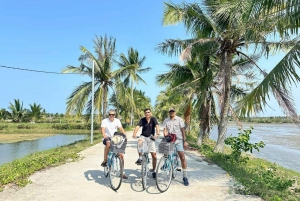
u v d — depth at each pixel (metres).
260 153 18.61
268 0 5.88
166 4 10.91
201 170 7.83
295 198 5.38
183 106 14.99
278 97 6.86
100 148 12.71
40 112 59.53
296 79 6.01
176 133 6.16
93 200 4.96
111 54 19.70
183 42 11.57
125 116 39.56
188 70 14.79
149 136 6.13
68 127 46.72
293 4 5.84
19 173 6.66
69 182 6.16
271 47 10.66
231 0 10.11
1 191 5.36
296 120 6.77
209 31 11.41
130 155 10.62
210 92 15.08
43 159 8.84
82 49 16.30
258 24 7.09
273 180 6.59
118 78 19.78
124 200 4.97
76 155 9.95
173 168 6.11
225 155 10.33
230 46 11.23
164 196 5.22
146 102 47.38
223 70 11.61
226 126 11.77
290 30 6.39
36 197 5.08
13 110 55.72
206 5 11.34
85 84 18.64
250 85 14.73
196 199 5.07
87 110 19.39
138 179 6.49
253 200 5.05
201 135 15.28
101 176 6.75
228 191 5.59
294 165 14.13
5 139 29.38
